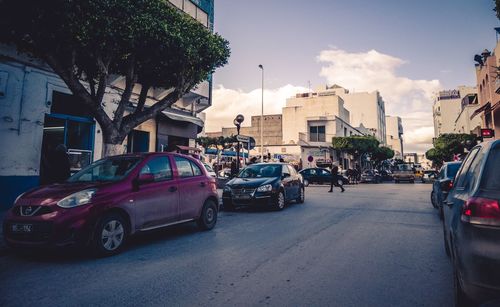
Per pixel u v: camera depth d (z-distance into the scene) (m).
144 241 6.56
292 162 40.03
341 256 5.34
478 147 3.82
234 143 46.00
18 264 4.95
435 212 10.65
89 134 12.42
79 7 7.07
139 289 3.89
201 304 3.45
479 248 2.60
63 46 7.70
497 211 2.57
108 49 8.39
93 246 5.18
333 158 47.50
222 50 10.40
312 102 51.31
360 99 86.00
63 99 11.48
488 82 23.75
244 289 3.89
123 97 9.27
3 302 3.51
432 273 4.47
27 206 5.08
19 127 10.00
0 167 9.54
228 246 6.08
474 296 2.65
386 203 13.48
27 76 10.23
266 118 56.56
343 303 3.47
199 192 7.42
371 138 49.88
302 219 9.24
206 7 18.55
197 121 16.28
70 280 4.22
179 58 9.45
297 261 5.05
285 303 3.47
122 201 5.61
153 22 8.46
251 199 10.55
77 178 6.25
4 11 6.96
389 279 4.23
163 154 6.93
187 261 5.09
